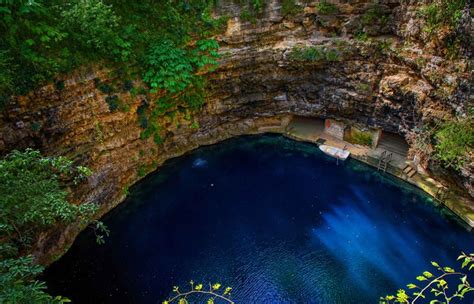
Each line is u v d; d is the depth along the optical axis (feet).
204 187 72.43
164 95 70.54
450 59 56.85
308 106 80.53
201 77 73.20
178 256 59.16
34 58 50.65
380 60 68.64
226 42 72.59
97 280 55.26
